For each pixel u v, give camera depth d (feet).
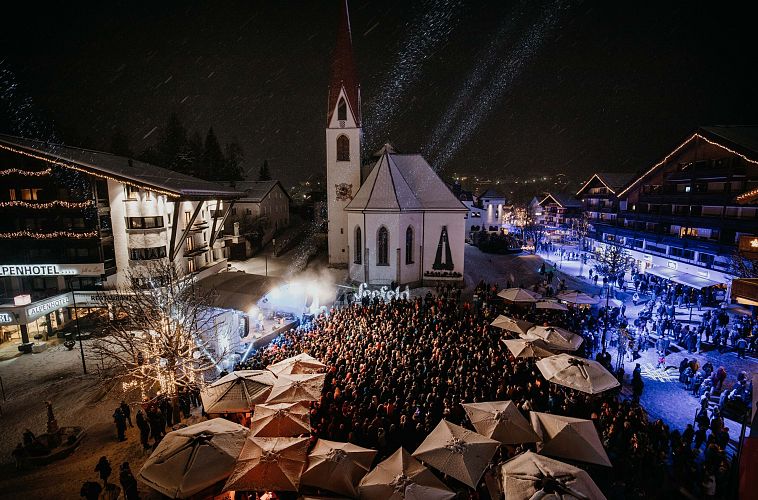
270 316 114.93
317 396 52.70
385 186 142.00
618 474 48.60
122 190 105.81
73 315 109.50
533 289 132.36
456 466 36.58
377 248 140.15
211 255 146.20
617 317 101.86
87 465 54.03
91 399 73.36
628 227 183.21
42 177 100.22
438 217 143.74
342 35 157.07
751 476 35.70
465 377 60.34
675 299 119.75
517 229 288.10
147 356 66.08
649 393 70.08
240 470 36.94
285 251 201.46
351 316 93.50
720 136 123.85
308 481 36.24
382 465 37.47
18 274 102.42
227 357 86.12
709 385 65.26
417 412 50.37
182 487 35.60
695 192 142.82
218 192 133.69
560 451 39.75
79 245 102.42
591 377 53.21
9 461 56.24
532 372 66.18
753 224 116.37
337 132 162.09
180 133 269.85
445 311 99.04
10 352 95.09
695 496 45.39
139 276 91.30
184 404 65.82
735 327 91.04
